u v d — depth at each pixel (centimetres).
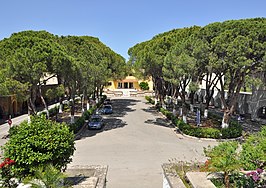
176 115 2853
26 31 2808
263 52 1669
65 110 3434
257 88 2819
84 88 2717
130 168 1372
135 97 5891
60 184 723
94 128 2419
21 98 1817
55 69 1938
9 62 1795
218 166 754
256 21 1884
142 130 2378
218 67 1784
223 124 2139
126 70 4241
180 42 2253
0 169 753
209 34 1923
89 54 2866
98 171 920
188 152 1673
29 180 688
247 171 830
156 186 1130
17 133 793
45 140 764
